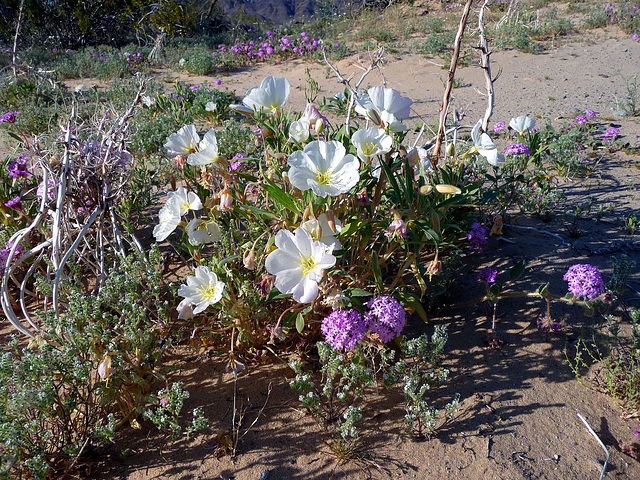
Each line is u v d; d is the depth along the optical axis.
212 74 12.30
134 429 2.29
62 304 2.89
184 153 2.80
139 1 16.70
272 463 2.14
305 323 2.66
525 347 2.75
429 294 3.10
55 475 2.05
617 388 2.43
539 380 2.54
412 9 18.66
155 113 7.20
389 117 2.40
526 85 9.40
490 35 13.18
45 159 3.03
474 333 2.86
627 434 2.25
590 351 2.70
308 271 2.06
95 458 2.15
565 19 14.28
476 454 2.16
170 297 3.15
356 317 2.33
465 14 3.23
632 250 3.61
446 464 2.12
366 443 2.23
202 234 2.66
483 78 10.16
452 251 3.50
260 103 2.81
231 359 2.46
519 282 3.27
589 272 2.51
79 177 3.04
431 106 8.40
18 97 8.58
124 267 2.81
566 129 6.52
